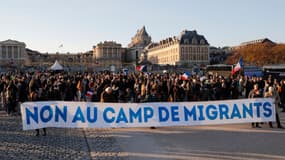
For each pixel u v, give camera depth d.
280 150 12.61
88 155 12.27
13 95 23.78
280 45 133.88
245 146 13.34
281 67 55.59
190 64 167.75
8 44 187.00
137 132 16.86
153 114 16.17
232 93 26.36
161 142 14.35
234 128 17.64
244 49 144.62
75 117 15.64
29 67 126.50
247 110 16.91
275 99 17.30
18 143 14.40
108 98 17.92
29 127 15.33
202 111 16.48
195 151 12.65
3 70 100.19
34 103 15.36
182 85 24.89
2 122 20.34
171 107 16.30
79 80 30.02
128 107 16.00
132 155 12.21
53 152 12.73
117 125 15.93
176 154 12.26
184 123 16.36
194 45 184.50
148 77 28.17
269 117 17.19
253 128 17.58
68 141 14.86
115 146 13.74
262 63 124.88
